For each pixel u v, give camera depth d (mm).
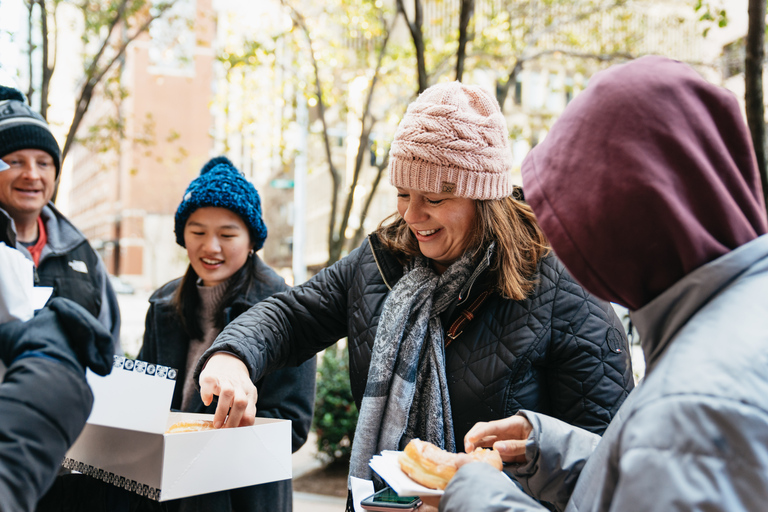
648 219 781
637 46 7301
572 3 6770
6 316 923
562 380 1493
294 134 7844
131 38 5957
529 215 1601
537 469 1133
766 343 691
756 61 2852
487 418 1474
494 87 8453
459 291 1531
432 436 1473
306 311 1727
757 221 812
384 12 6906
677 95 816
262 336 1581
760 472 635
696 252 771
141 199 43125
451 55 6914
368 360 1626
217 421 1300
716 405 660
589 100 865
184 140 39344
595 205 813
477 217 1536
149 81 38844
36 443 782
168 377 1122
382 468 1097
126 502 1306
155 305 2066
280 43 7195
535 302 1497
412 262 1657
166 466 1111
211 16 7102
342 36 7535
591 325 1478
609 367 1467
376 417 1493
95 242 56688
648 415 702
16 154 2193
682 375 705
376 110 8148
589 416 1451
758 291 736
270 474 1278
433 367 1510
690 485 647
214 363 1438
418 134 1479
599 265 827
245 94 7664
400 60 7496
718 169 807
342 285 1770
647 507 659
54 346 861
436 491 982
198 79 38844
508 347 1479
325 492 4672
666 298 792
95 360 896
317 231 26094
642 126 802
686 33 6844
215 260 1954
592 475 904
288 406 1840
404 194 1592
